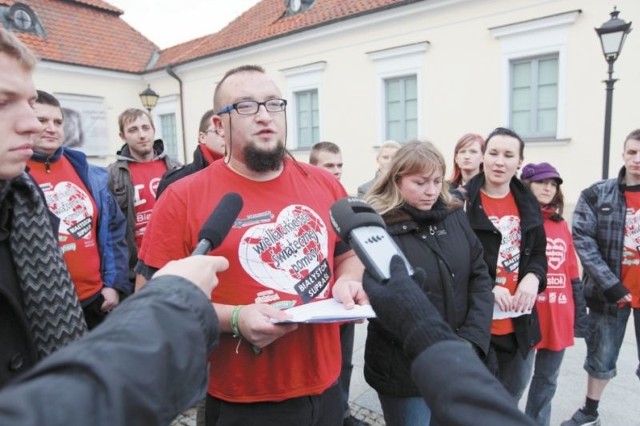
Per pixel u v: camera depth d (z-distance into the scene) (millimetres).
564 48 7672
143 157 3760
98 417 463
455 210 2096
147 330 560
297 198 1580
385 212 1980
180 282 660
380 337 1932
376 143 10484
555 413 2881
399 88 10148
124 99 15477
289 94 12047
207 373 629
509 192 2469
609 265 2701
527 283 2275
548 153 8086
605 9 7199
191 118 14742
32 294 1188
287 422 1457
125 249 2943
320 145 3811
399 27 9742
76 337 1271
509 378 2396
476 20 8633
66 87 14031
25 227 1192
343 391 2852
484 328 1965
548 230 2562
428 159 1901
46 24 14516
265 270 1446
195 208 1477
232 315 1311
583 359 3539
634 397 3010
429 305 744
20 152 998
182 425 2795
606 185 2775
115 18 16734
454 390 609
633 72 7035
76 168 2738
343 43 10727
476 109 8859
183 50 16156
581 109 7617
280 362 1442
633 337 3844
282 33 11531
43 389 466
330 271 1582
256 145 1456
